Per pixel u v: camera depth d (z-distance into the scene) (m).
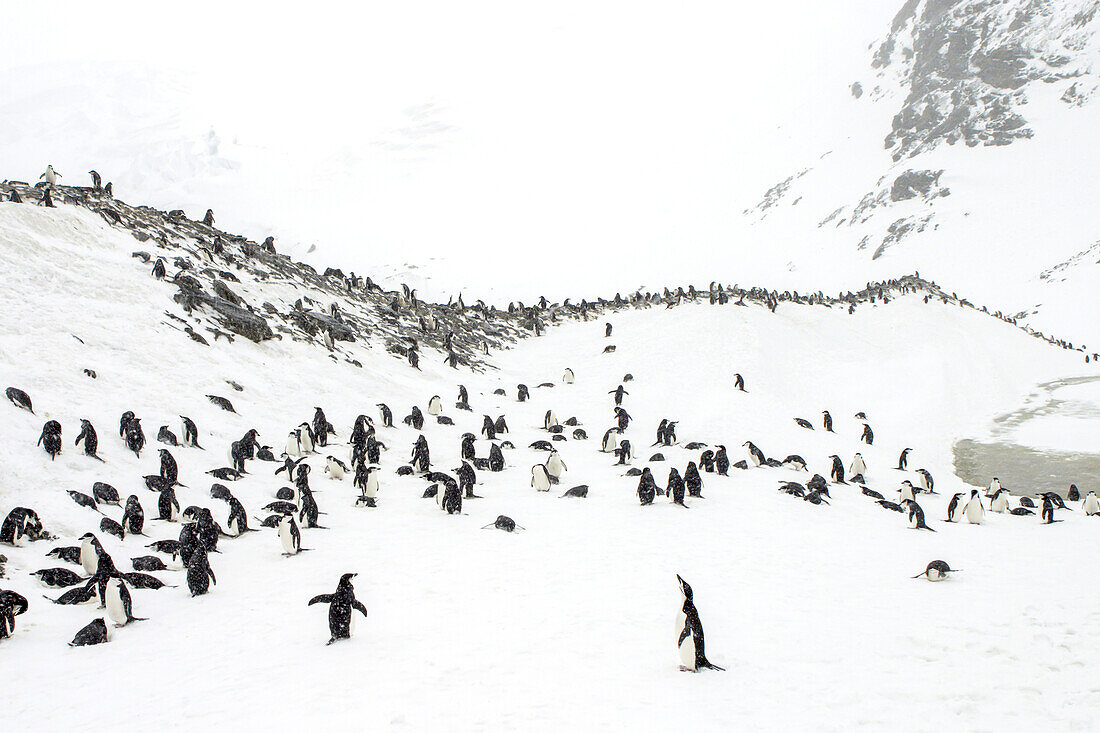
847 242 131.00
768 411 31.45
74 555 12.13
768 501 19.20
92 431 15.73
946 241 115.81
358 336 33.38
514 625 10.35
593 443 26.48
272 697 8.00
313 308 33.62
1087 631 10.48
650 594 11.75
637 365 37.34
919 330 49.03
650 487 18.30
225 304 27.41
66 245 25.59
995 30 162.75
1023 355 50.66
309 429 21.03
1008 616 11.15
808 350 42.00
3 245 23.14
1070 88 141.62
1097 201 110.25
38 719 7.44
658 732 7.28
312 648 9.49
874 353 44.03
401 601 11.31
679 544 14.86
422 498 18.50
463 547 14.34
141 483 15.66
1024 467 27.25
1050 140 132.62
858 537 16.47
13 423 15.59
